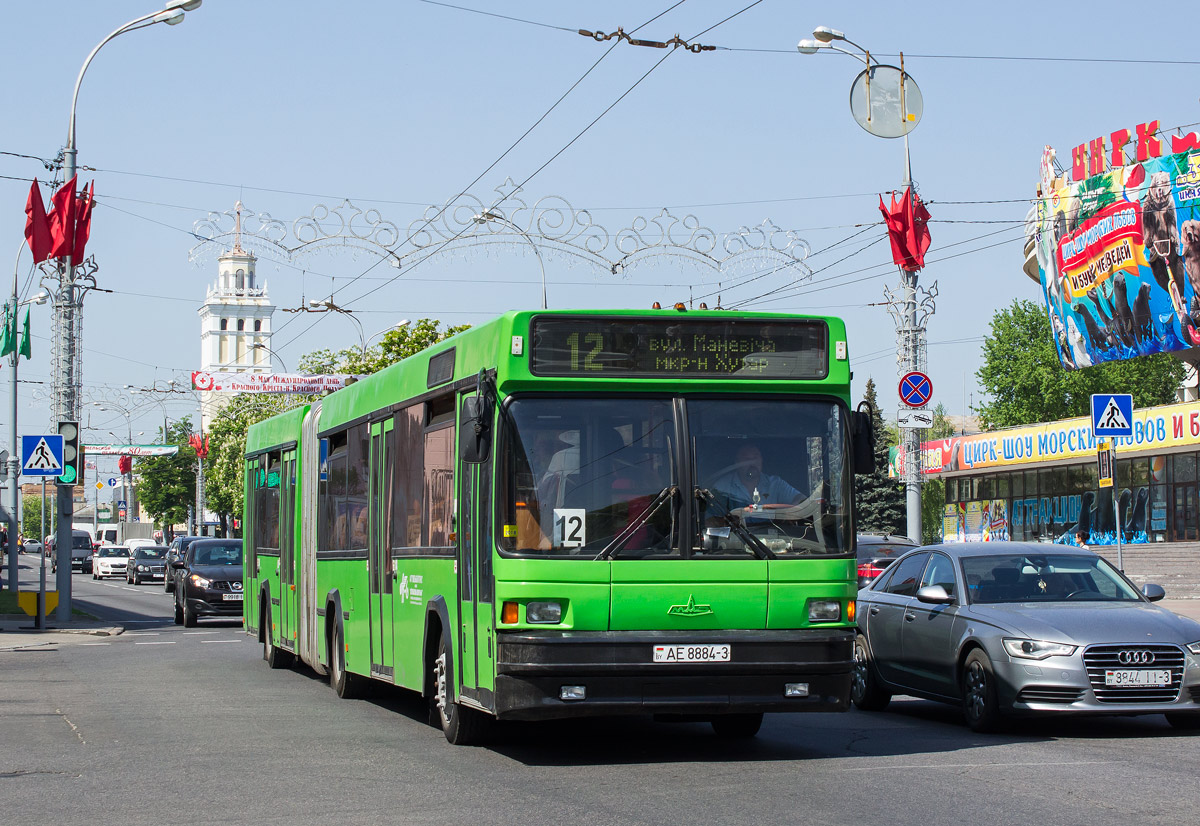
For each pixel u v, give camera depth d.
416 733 12.05
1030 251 48.47
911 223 26.59
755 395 10.18
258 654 22.34
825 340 10.30
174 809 8.31
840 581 9.98
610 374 9.96
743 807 8.14
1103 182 41.03
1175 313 38.28
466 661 10.59
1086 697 11.08
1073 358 43.84
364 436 14.41
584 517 9.73
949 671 12.38
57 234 29.95
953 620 12.38
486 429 9.87
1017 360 78.69
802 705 9.76
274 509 19.70
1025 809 7.99
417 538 12.17
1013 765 9.80
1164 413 42.47
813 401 10.27
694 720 12.23
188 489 99.25
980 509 55.97
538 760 10.31
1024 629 11.50
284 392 48.59
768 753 10.64
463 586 10.67
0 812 8.27
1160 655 11.16
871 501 71.62
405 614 12.48
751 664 9.66
